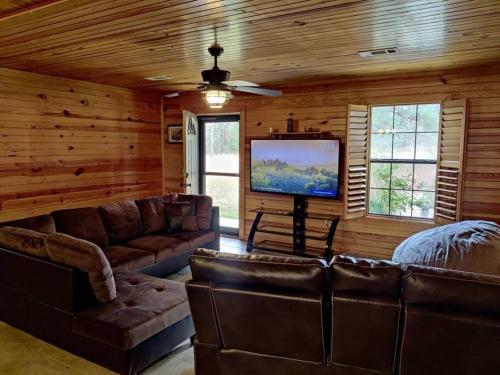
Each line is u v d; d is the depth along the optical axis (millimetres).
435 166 4902
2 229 3197
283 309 2025
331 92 5363
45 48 3555
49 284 2789
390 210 5266
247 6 2484
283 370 2180
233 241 6199
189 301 2225
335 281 1972
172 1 2389
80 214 4125
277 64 4242
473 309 1774
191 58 3980
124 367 2479
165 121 6824
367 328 1933
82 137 5453
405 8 2512
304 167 5477
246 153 6145
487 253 2969
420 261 3086
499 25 2863
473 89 4484
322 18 2715
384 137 5215
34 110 4840
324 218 5160
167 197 5262
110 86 5805
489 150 4449
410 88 4852
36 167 4902
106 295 2723
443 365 1867
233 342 2223
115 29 2982
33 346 2936
